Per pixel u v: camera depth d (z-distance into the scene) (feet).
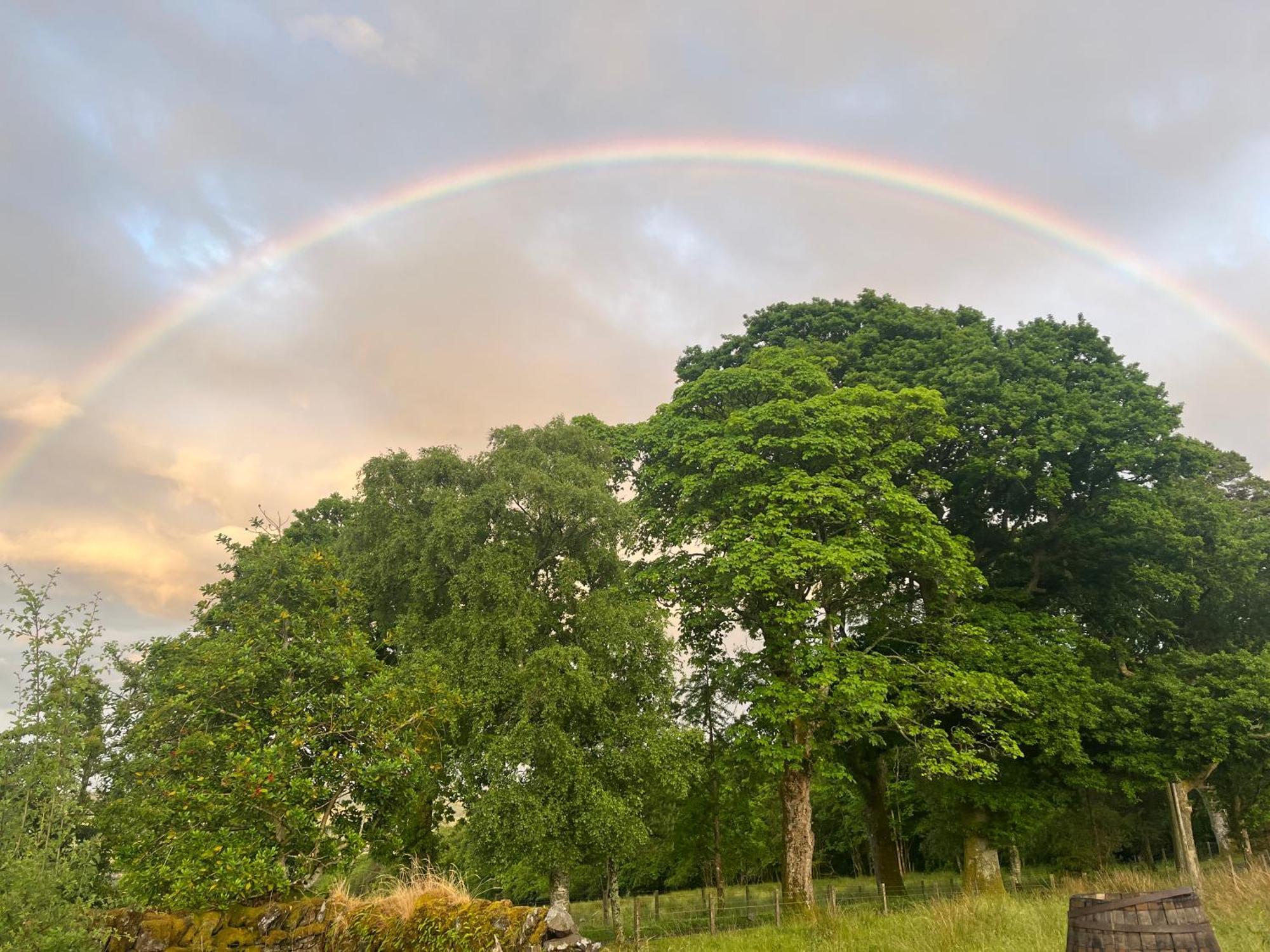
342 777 36.58
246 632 40.91
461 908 26.63
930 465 83.56
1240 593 82.99
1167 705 72.54
